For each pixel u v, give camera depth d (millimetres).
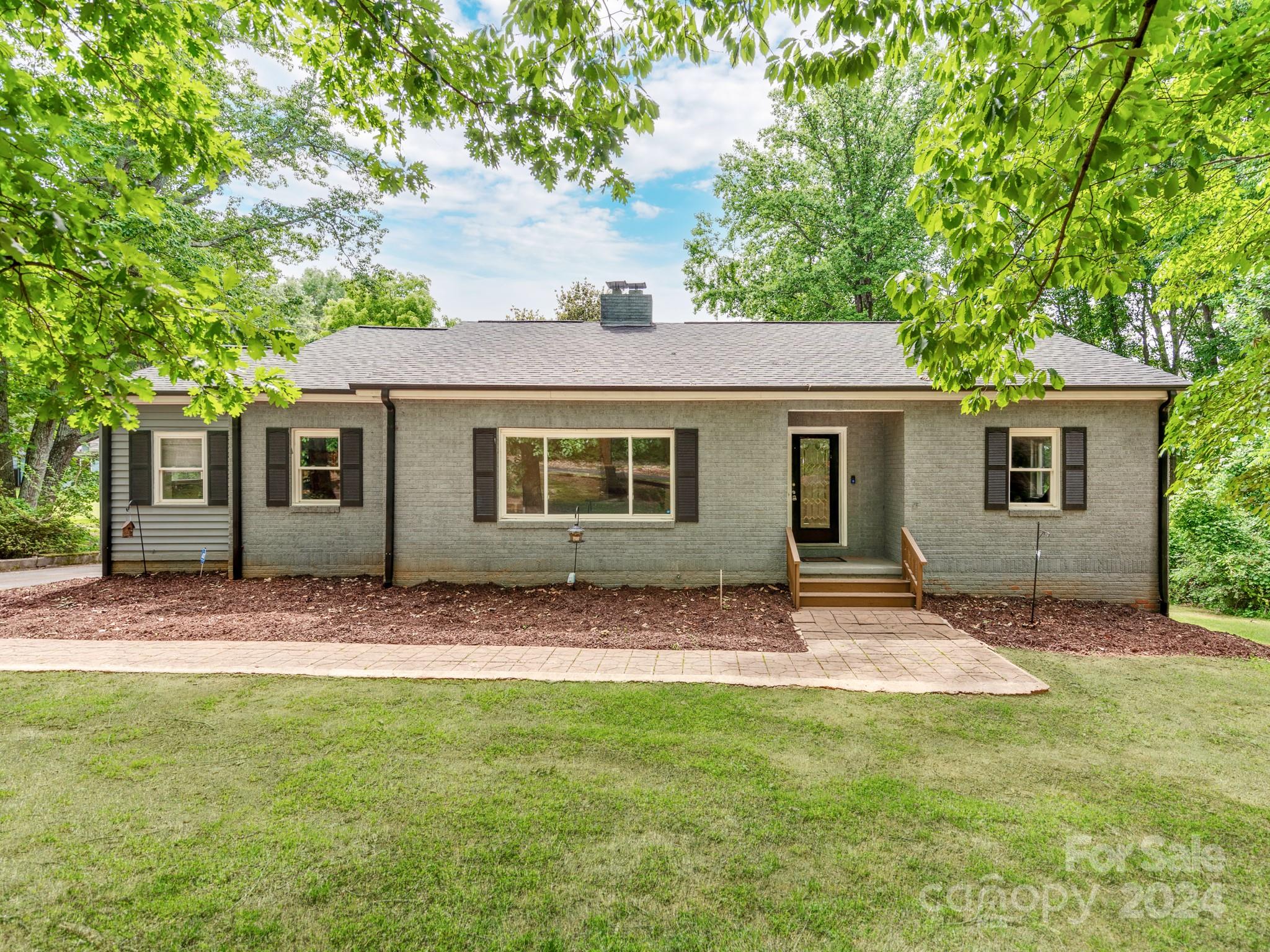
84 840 3188
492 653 6613
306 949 2514
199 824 3330
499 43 4047
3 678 5547
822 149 22641
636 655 6562
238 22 4516
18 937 2551
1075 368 9922
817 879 2947
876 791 3723
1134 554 9547
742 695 5305
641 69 4191
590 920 2676
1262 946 2572
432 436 10039
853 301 23969
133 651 6559
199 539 11164
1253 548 10688
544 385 9531
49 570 13539
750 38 3990
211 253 17594
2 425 16344
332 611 8500
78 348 3271
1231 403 5422
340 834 3254
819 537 10844
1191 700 5324
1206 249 7133
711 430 10008
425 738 4379
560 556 10039
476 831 3285
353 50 4227
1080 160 3096
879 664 6281
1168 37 3289
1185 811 3562
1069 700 5281
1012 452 9891
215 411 3936
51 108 3178
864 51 3719
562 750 4223
